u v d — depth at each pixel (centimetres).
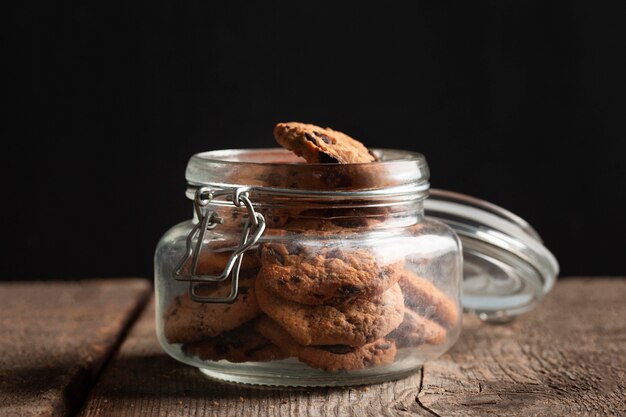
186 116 111
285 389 59
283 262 56
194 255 57
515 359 65
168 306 60
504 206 113
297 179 57
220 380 61
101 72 110
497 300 74
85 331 71
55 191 112
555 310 77
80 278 114
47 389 59
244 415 56
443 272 61
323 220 58
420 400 58
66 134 111
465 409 56
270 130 110
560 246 114
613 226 114
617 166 113
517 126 112
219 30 109
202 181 59
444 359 65
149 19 109
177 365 64
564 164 113
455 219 70
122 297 81
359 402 57
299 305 56
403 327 58
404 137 111
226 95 110
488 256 71
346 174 57
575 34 111
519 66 111
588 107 112
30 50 109
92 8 109
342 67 110
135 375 62
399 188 58
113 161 112
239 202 57
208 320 58
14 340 69
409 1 109
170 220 113
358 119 111
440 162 112
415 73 110
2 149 111
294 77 110
